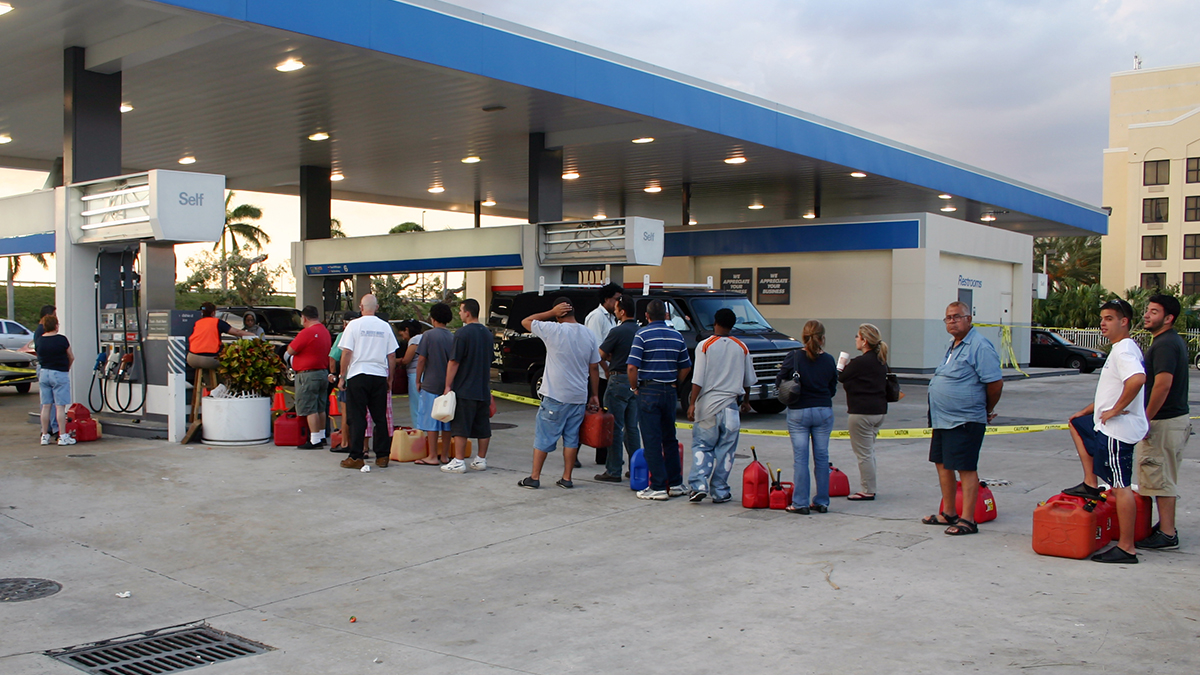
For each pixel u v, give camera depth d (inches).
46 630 186.7
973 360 260.8
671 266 997.8
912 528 275.7
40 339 408.2
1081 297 1485.0
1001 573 225.1
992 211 1058.7
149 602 206.4
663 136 665.0
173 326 426.3
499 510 301.1
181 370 427.5
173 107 613.3
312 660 171.6
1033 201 1069.8
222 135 705.6
